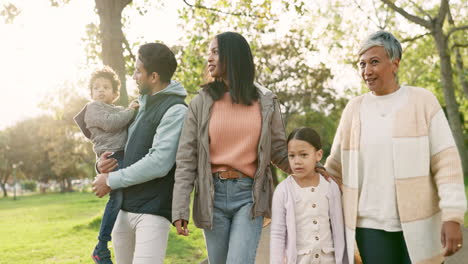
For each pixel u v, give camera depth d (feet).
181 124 11.37
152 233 10.94
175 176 11.05
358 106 10.87
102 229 11.33
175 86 11.82
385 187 10.14
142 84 11.77
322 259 11.14
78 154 199.41
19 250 32.14
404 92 10.46
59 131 187.83
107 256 11.49
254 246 11.06
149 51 11.65
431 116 10.09
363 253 10.55
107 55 31.89
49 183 311.47
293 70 92.58
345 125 11.05
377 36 10.37
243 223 10.90
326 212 11.38
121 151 12.21
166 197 11.25
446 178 9.64
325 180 11.59
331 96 97.14
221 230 11.10
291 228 11.25
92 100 13.12
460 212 9.32
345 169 10.98
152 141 11.41
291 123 98.53
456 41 90.02
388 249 10.18
